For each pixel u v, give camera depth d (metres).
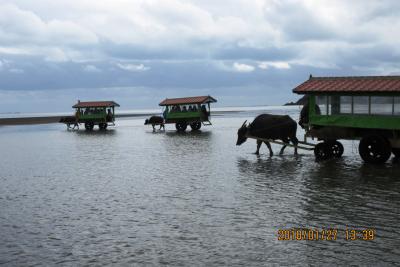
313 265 7.60
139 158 22.64
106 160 22.25
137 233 9.70
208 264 7.81
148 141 33.34
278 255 8.12
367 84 18.16
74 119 54.09
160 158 22.36
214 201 12.39
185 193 13.56
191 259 8.07
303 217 10.52
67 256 8.43
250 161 20.23
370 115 17.86
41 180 16.80
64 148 29.52
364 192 12.92
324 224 9.91
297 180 15.18
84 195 13.77
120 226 10.27
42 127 62.34
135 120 87.31
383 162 17.72
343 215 10.59
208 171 17.67
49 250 8.78
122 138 37.31
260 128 21.95
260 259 7.96
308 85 20.05
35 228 10.29
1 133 49.94
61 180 16.66
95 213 11.52
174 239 9.20
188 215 11.01
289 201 12.14
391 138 17.50
